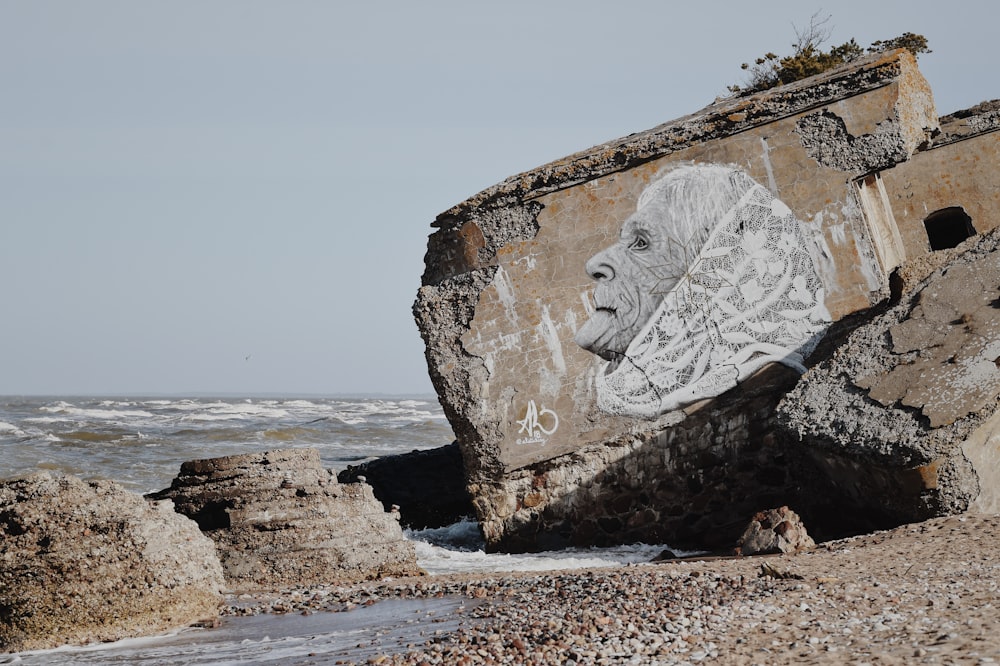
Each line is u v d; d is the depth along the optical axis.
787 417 15.05
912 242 24.17
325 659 9.43
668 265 18.23
